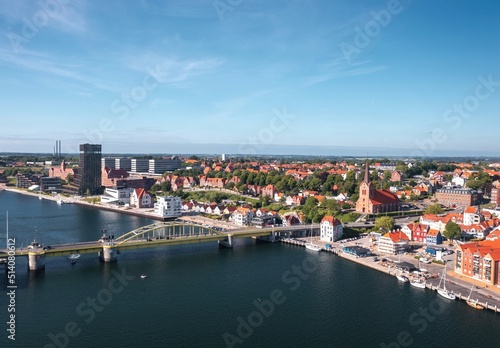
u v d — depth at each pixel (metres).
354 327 112.12
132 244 178.38
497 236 186.62
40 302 126.69
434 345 103.06
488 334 108.19
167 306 124.88
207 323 113.81
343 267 167.38
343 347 102.25
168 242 188.88
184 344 102.69
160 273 157.62
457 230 198.75
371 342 104.50
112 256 172.25
